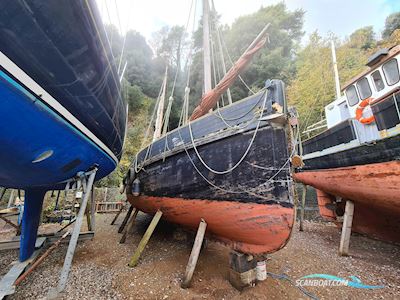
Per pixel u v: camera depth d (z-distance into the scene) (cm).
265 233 324
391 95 459
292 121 346
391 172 461
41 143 259
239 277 356
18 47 187
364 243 654
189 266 363
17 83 189
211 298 328
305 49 2698
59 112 247
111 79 316
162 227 809
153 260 477
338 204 784
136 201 655
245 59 472
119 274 402
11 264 428
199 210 405
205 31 691
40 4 174
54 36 199
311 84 2019
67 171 357
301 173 850
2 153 247
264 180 325
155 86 3278
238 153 355
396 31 2188
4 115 201
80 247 564
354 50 2419
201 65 2312
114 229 783
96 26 238
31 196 462
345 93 709
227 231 376
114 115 379
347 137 607
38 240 539
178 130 490
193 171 421
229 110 394
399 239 604
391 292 364
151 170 562
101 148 387
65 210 988
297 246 613
